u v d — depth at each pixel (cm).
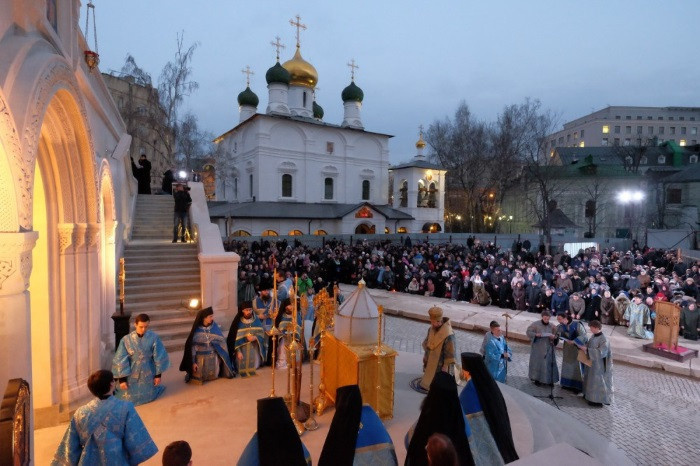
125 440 416
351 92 4359
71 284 633
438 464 273
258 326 822
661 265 2369
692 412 820
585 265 2103
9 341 370
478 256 2564
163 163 3841
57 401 618
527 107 4672
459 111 5312
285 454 308
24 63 391
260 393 718
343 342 626
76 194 626
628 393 912
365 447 356
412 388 758
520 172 4591
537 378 938
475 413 439
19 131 362
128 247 1258
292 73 4181
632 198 3894
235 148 4116
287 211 3588
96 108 793
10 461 277
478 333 1337
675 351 1077
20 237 362
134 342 673
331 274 2094
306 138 3859
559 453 238
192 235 1510
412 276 1942
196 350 759
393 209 4309
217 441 562
